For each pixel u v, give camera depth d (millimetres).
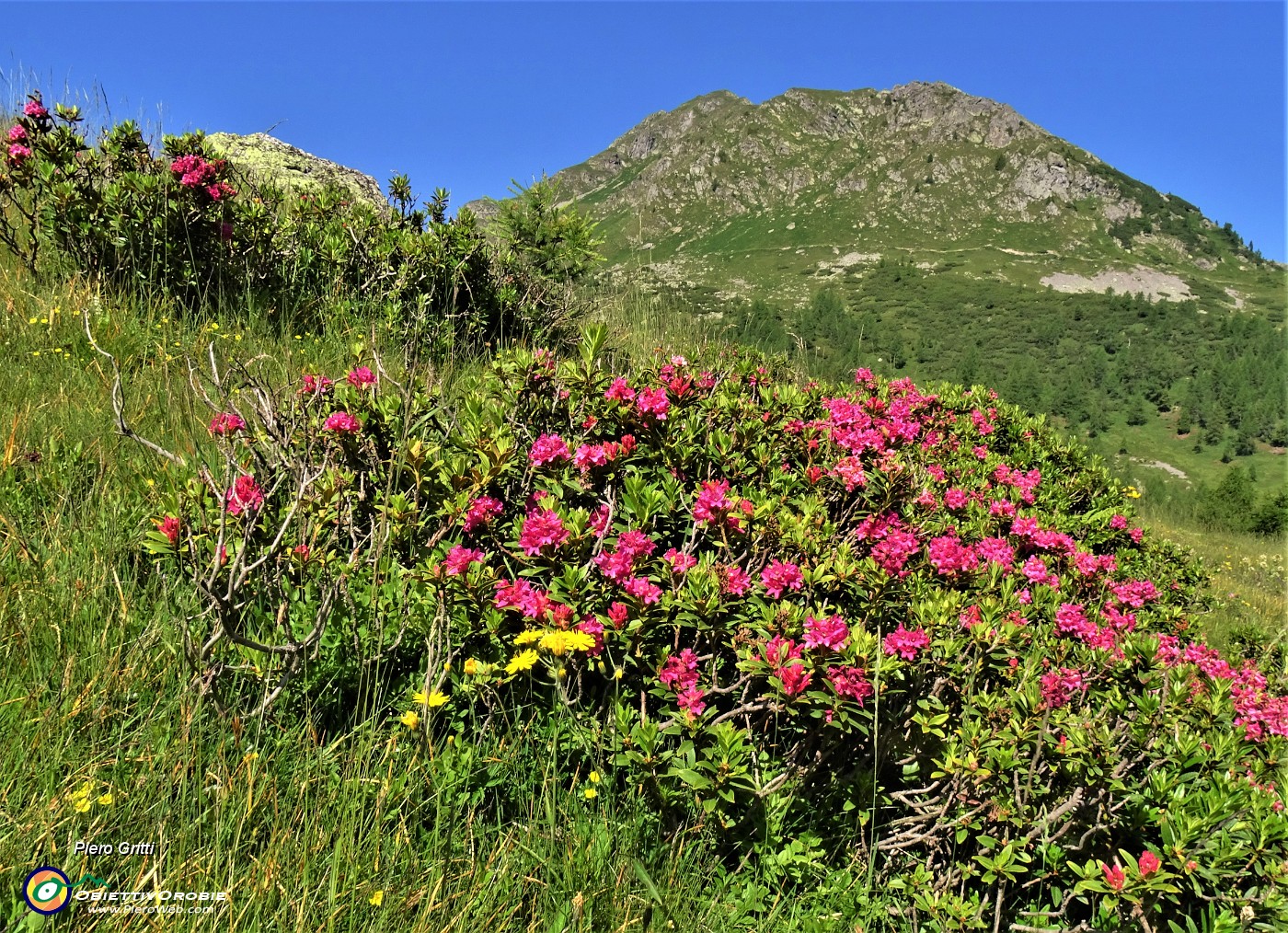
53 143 4848
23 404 3373
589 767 2254
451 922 1645
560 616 2250
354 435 2912
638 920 1812
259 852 1735
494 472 2779
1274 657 5527
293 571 2430
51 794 1688
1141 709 2520
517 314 6648
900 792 2371
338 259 5809
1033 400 158875
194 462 2955
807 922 2023
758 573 2641
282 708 2102
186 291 5195
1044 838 2189
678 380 3676
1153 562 5395
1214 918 1944
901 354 177625
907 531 3193
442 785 1950
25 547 2352
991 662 2578
